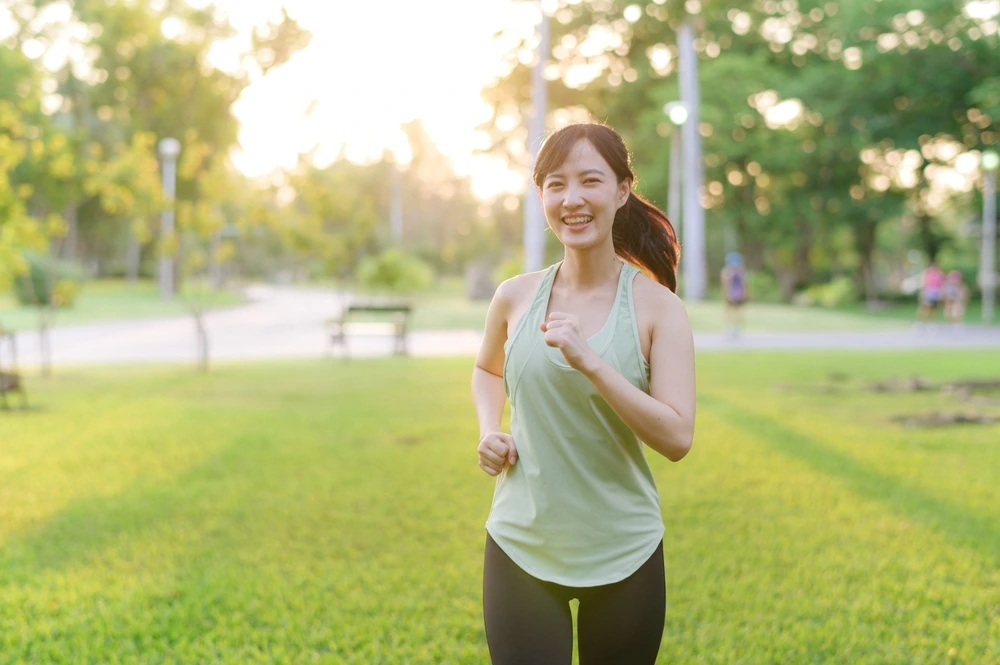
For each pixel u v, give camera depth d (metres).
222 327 27.50
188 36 37.72
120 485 6.45
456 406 10.39
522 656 2.20
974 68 36.69
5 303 35.72
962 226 57.25
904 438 8.21
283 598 4.21
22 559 4.80
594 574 2.19
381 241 66.31
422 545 5.04
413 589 4.32
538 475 2.21
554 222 2.24
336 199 15.61
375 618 3.96
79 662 3.51
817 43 44.44
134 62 40.09
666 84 41.25
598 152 2.20
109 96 45.88
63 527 5.39
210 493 6.21
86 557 4.84
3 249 12.38
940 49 36.88
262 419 9.41
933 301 25.52
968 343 20.55
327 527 5.39
